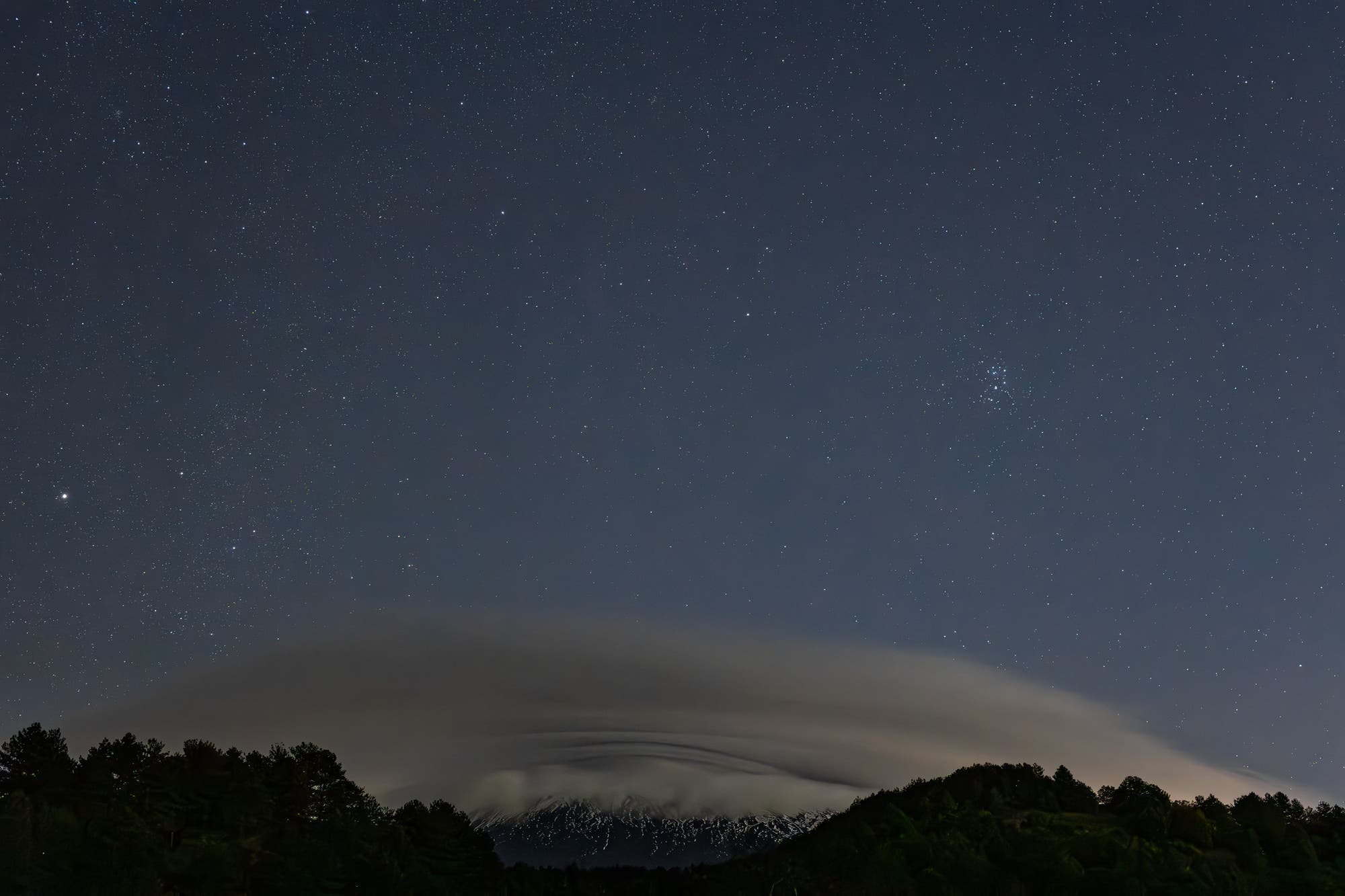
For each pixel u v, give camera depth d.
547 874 171.38
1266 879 145.88
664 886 175.88
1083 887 136.25
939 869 141.50
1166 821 164.25
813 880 149.12
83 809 112.56
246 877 106.56
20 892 88.25
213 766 133.38
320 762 139.62
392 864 121.31
